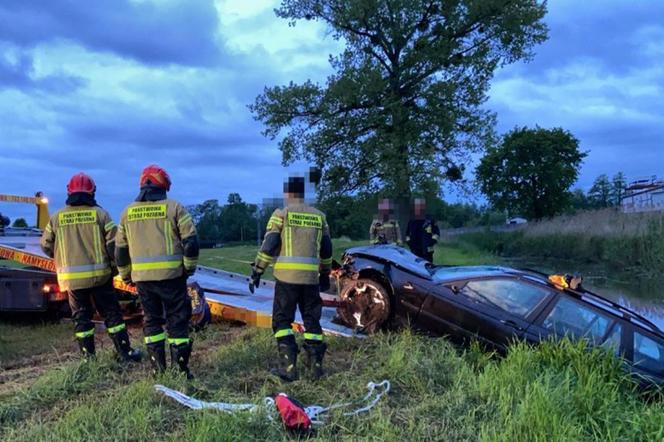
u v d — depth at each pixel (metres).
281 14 21.56
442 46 20.41
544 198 63.12
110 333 5.39
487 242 32.88
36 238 9.59
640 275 17.53
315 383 4.67
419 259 6.88
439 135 20.91
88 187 5.37
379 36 21.30
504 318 5.79
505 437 3.57
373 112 20.36
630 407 4.46
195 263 4.78
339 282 6.62
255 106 21.64
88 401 4.23
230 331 7.39
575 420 3.98
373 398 4.32
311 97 21.11
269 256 4.88
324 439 3.64
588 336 5.52
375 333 6.15
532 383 4.41
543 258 25.34
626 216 22.62
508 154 63.75
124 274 4.95
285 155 21.62
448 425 3.90
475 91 20.98
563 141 62.44
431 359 5.19
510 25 20.50
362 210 21.69
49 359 6.28
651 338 5.39
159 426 3.75
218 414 3.81
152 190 4.79
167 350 5.84
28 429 3.72
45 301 7.85
